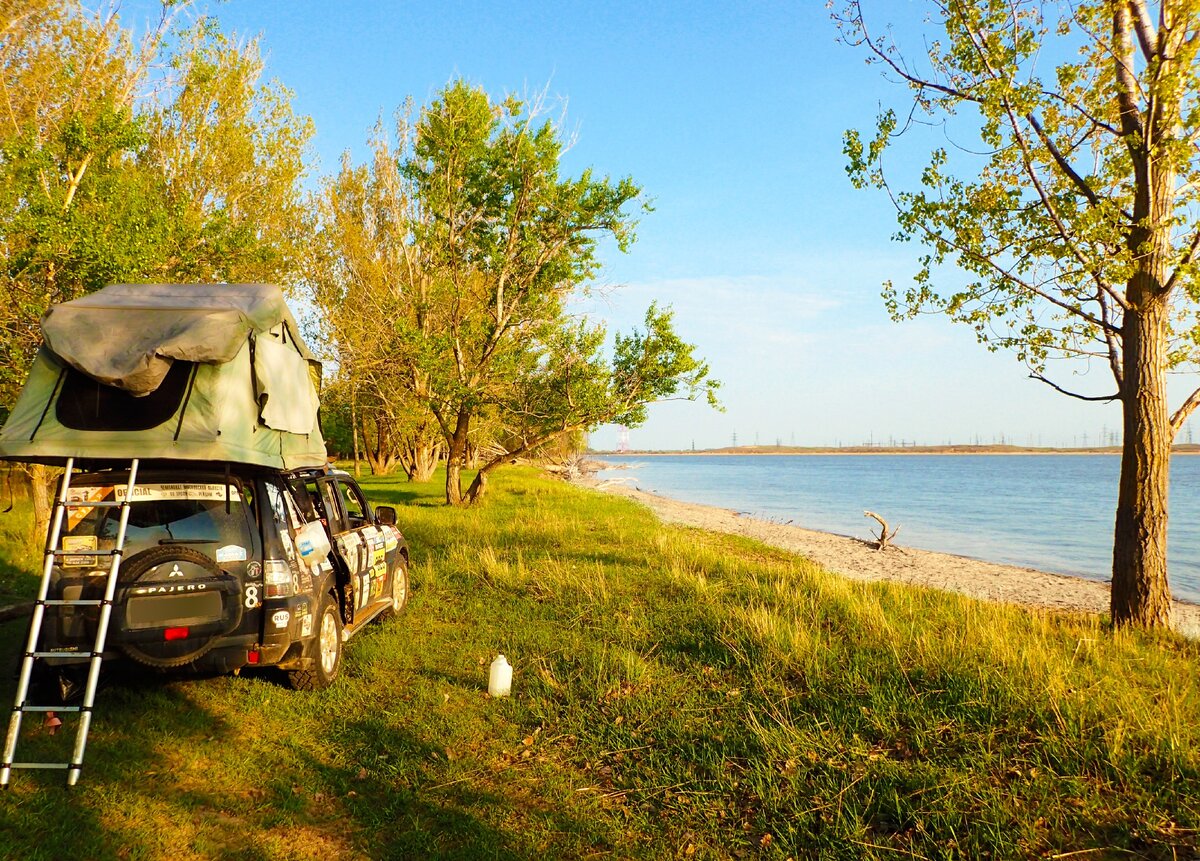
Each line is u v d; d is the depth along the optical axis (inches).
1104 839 154.3
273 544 225.5
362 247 1056.2
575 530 705.6
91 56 477.7
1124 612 342.3
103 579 205.6
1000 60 332.5
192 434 202.8
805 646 272.4
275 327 252.5
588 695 244.5
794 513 1496.1
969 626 308.0
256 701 235.6
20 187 400.5
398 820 169.0
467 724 221.6
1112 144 353.1
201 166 597.6
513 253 904.3
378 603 324.5
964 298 374.0
